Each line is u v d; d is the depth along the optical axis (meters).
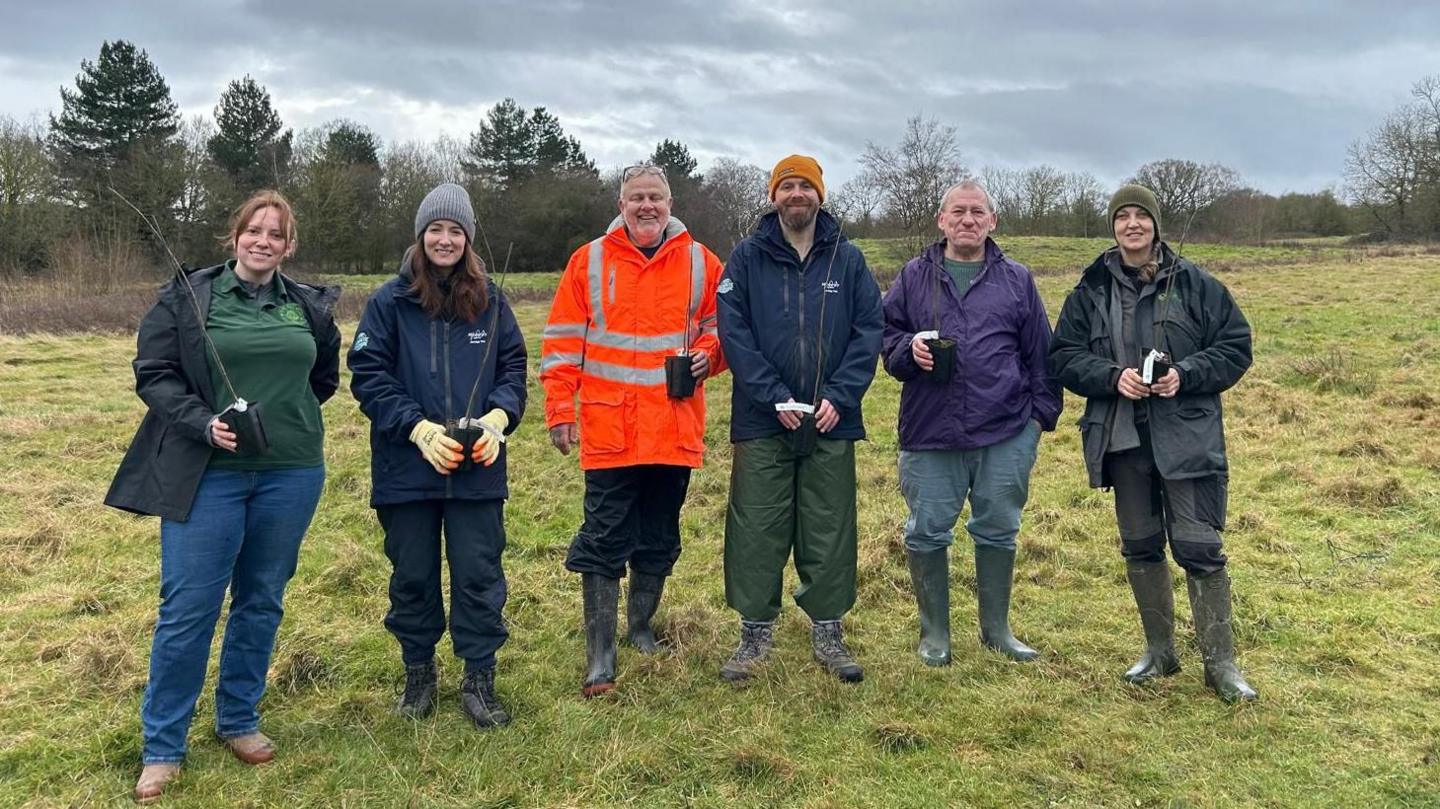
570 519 5.76
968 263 3.76
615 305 3.46
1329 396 8.42
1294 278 19.61
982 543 3.84
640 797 2.79
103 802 2.74
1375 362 9.77
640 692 3.44
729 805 2.74
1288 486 6.08
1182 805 2.70
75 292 20.47
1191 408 3.30
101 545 5.08
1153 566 3.50
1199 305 3.35
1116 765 2.91
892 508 5.84
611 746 3.03
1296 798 2.73
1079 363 3.43
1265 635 3.90
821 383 3.51
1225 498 3.39
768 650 3.73
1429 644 3.76
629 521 3.62
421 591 3.21
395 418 3.05
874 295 3.63
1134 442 3.35
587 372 3.52
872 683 3.52
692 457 3.52
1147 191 3.37
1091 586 4.61
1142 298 3.38
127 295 19.39
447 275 3.23
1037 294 3.78
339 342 3.19
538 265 39.97
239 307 2.86
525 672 3.67
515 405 3.23
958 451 3.67
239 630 2.96
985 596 3.87
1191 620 4.07
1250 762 2.93
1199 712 3.25
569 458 7.18
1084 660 3.72
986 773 2.89
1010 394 3.64
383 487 3.13
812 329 3.51
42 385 9.97
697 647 3.84
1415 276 18.88
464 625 3.21
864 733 3.15
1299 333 11.84
